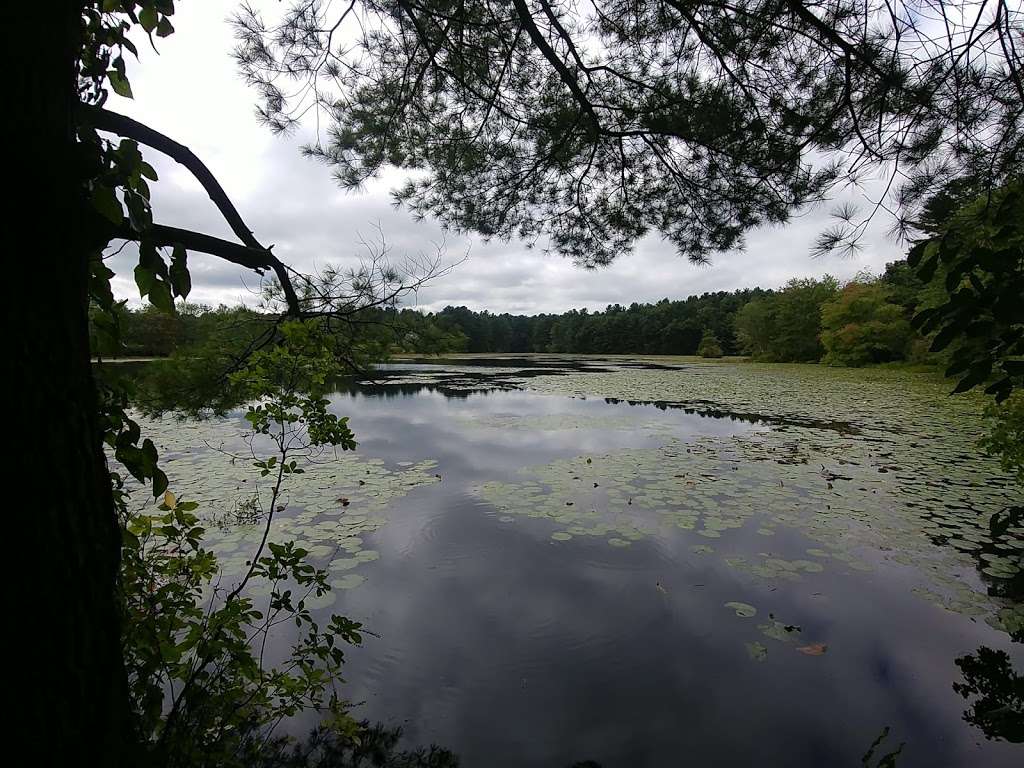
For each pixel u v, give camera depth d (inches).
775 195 106.1
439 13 96.3
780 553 154.2
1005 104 72.1
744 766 81.2
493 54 106.5
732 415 422.9
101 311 40.3
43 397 28.5
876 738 86.4
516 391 631.8
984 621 118.2
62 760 29.8
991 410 120.3
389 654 108.5
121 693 35.2
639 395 574.2
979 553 152.6
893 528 171.3
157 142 43.1
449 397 574.6
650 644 111.6
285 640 112.6
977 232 43.8
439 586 135.6
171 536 57.4
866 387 624.7
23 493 27.6
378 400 550.0
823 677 101.3
